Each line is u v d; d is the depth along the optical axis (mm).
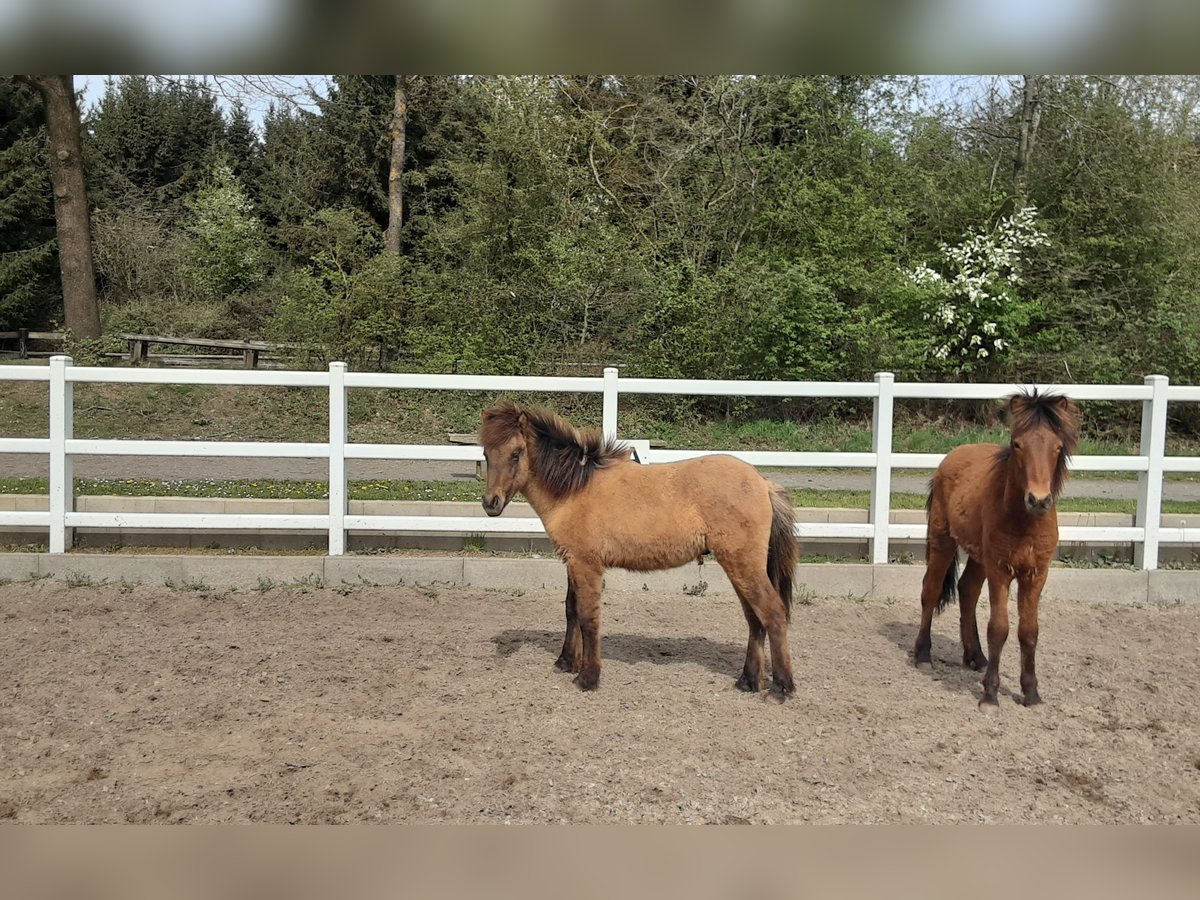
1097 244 19516
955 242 20609
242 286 28000
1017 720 5695
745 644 7102
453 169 21031
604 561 5910
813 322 17844
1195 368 18906
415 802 4441
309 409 17422
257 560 8219
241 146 38375
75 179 19422
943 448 16734
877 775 4863
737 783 4707
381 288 19219
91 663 6305
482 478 6688
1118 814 4539
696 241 19469
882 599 8344
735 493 5672
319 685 5996
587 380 8531
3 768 4777
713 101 19844
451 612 7711
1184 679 6492
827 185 18703
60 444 8297
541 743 5137
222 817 4289
